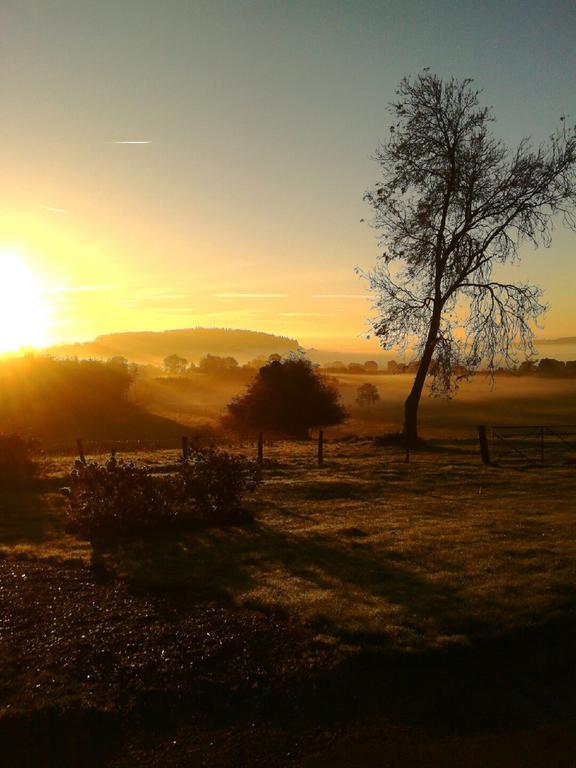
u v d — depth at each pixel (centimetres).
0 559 1056
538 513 1399
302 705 589
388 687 621
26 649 684
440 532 1205
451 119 3133
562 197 3095
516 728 562
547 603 789
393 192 3294
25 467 1978
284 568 969
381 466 2345
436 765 511
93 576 954
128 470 1331
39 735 541
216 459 1376
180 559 1030
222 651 674
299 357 5762
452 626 728
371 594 837
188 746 532
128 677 623
